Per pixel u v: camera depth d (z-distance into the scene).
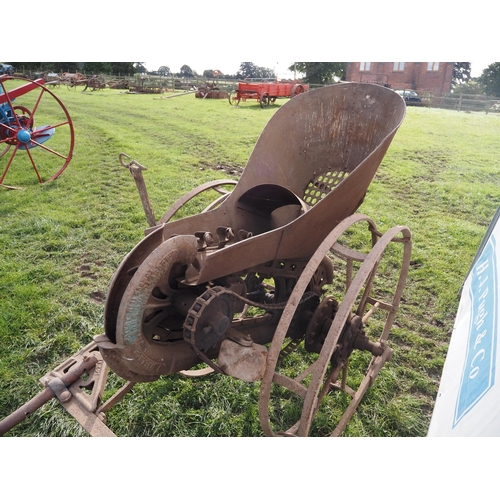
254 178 2.98
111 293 2.01
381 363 2.83
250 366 2.18
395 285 4.23
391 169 8.00
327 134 3.21
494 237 3.46
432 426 2.69
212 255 2.15
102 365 2.47
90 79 21.30
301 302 2.74
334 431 2.60
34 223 5.41
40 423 2.73
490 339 2.49
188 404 2.90
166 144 9.78
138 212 5.76
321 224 2.54
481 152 9.44
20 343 3.34
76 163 8.16
